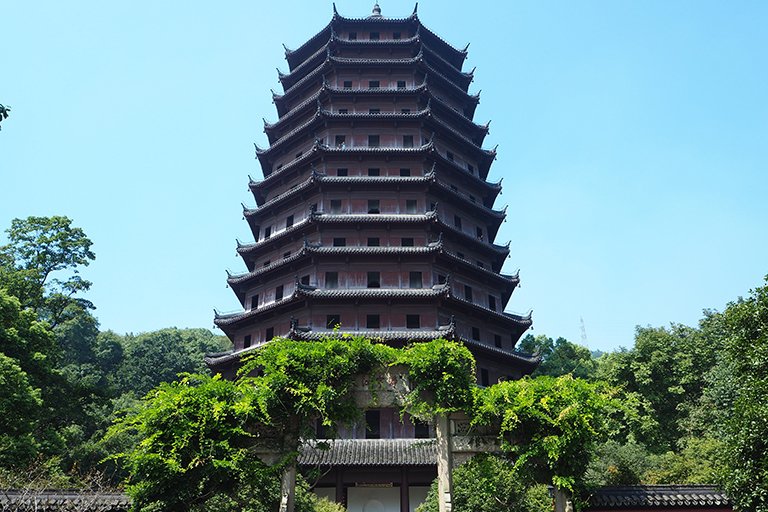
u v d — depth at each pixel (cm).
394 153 4859
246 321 4731
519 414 1847
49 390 4375
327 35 5722
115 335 8981
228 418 1756
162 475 1655
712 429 4331
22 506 2108
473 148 5459
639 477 3597
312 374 1812
